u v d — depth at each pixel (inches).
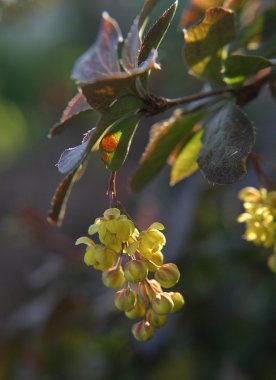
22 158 53.4
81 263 20.4
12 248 39.2
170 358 19.2
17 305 35.1
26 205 21.2
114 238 8.6
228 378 19.6
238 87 10.5
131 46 9.3
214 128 9.6
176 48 26.4
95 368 19.6
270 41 12.4
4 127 62.0
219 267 18.0
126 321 18.6
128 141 9.0
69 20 55.7
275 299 19.5
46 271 20.5
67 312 19.3
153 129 11.8
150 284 8.9
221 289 18.9
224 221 19.5
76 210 40.5
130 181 11.2
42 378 20.2
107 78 8.2
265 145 20.0
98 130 8.4
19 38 63.5
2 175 50.3
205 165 9.3
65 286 20.1
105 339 19.1
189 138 11.1
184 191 18.7
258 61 10.0
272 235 10.3
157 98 9.1
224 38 10.3
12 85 63.9
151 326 8.9
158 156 11.0
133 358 19.0
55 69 57.3
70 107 10.2
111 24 10.2
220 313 19.3
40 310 19.8
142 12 9.5
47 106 35.6
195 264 17.8
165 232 18.2
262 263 18.2
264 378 19.5
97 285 19.9
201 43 10.3
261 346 19.7
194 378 19.4
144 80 8.8
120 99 8.6
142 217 21.8
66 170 8.3
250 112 23.4
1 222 41.3
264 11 12.2
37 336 19.8
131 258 8.8
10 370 20.3
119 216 8.6
